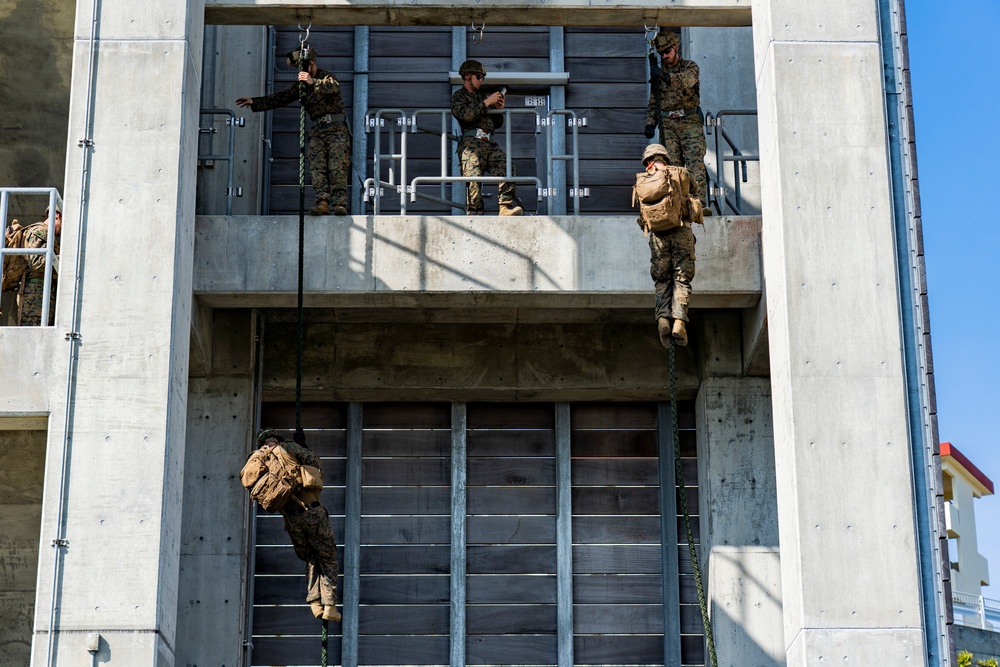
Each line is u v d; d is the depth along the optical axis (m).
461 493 13.38
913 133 11.23
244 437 12.62
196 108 11.53
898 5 11.53
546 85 14.52
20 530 13.52
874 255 10.85
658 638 13.04
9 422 10.46
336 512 13.31
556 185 14.18
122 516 10.03
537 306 12.22
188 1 11.30
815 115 11.15
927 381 10.62
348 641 12.91
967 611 19.50
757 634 12.42
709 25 12.15
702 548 13.10
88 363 10.38
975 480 27.55
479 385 13.22
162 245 10.69
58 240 11.89
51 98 14.47
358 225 12.01
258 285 11.88
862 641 9.92
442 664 12.94
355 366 13.22
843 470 10.32
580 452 13.56
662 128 11.16
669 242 10.71
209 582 12.28
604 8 11.88
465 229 12.01
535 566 13.23
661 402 13.69
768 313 11.29
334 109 12.73
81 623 9.78
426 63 14.52
